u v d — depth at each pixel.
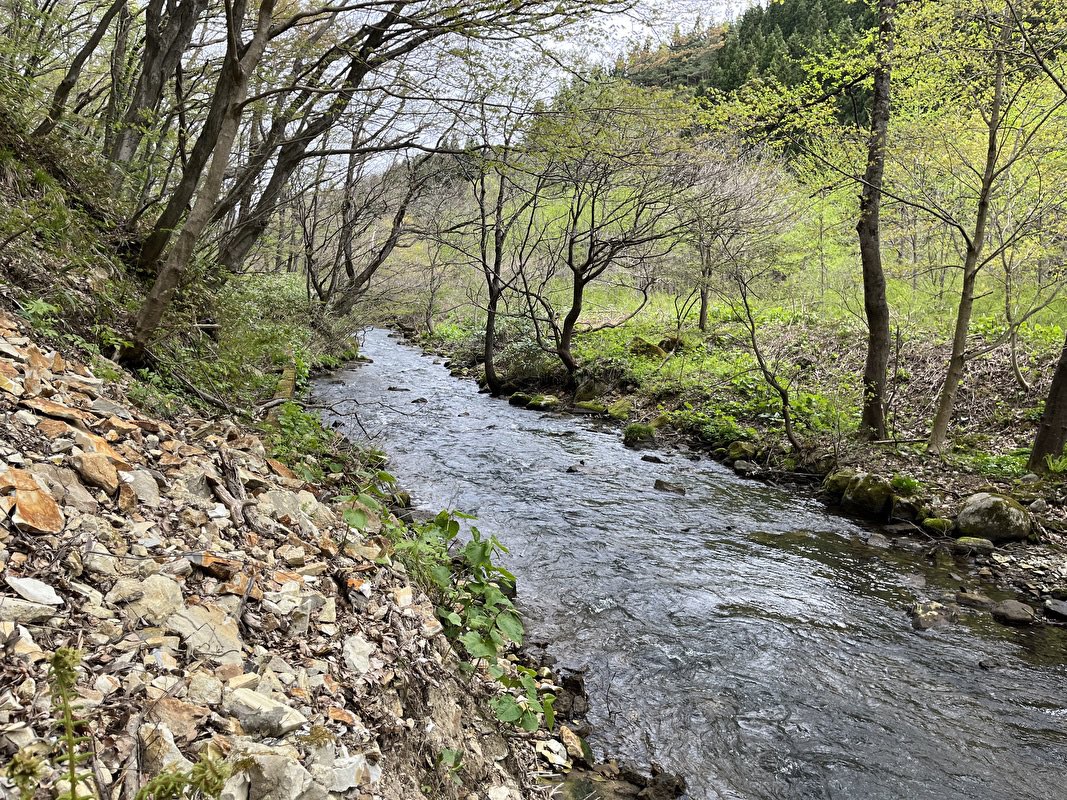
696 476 10.90
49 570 2.27
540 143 7.19
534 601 5.97
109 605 2.30
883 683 5.11
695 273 17.98
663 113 9.66
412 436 11.68
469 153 7.07
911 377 13.82
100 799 1.65
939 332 15.21
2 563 2.18
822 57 10.90
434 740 2.92
